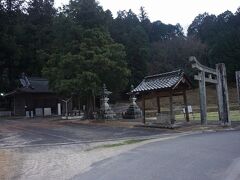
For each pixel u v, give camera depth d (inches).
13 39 2373.3
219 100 838.5
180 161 366.6
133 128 856.9
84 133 792.3
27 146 589.0
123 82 1318.9
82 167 378.3
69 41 1315.2
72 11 1362.0
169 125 800.9
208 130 738.2
